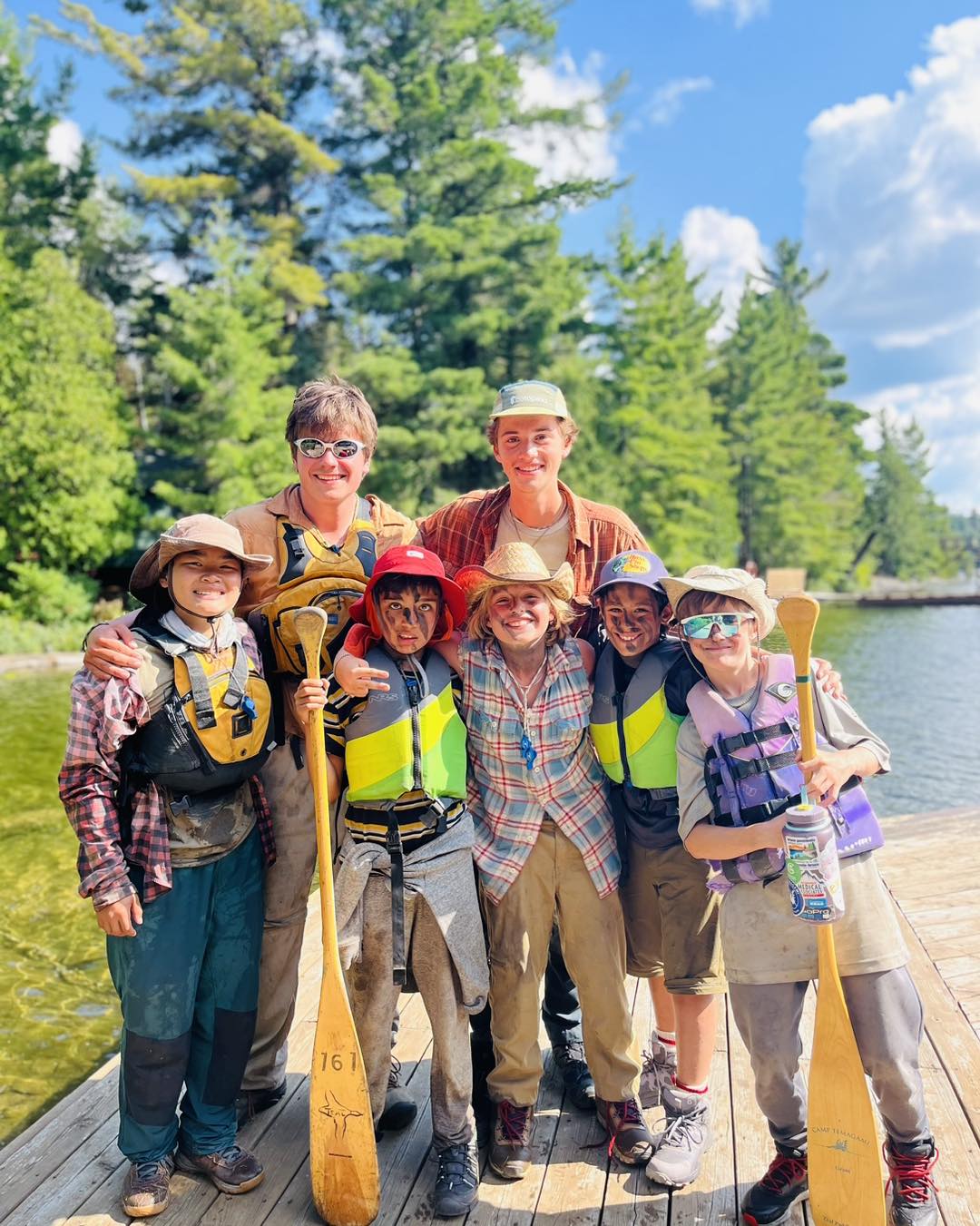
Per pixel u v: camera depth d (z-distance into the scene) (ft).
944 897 15.98
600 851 8.96
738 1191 8.61
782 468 169.99
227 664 8.54
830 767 7.65
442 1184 8.43
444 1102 8.69
